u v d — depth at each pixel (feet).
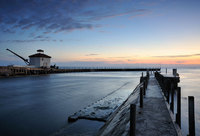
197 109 35.55
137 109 24.18
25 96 53.21
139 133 15.69
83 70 337.72
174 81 60.03
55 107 38.52
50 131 23.93
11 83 97.04
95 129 23.31
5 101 45.29
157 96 34.71
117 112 28.78
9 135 22.71
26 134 22.98
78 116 27.99
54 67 252.62
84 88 75.15
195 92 62.85
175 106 36.06
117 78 152.46
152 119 19.62
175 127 17.07
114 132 18.67
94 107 33.47
